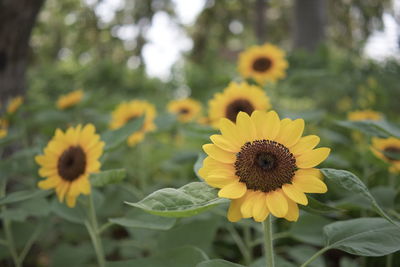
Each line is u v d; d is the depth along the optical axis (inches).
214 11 850.1
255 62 161.5
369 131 79.4
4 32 147.6
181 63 397.4
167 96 380.8
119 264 67.2
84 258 98.1
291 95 205.3
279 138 55.0
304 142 53.9
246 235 99.7
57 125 150.7
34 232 102.0
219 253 117.6
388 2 442.9
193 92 295.9
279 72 160.2
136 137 129.8
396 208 78.4
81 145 76.5
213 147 54.3
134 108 135.6
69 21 754.8
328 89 207.3
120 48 755.4
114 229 134.2
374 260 88.8
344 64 215.3
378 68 203.8
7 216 87.5
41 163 78.2
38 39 767.1
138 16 741.3
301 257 93.3
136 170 151.6
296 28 342.0
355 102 201.0
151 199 48.7
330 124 158.1
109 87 370.9
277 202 49.4
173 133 211.8
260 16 625.3
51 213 99.1
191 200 49.9
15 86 154.8
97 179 71.9
